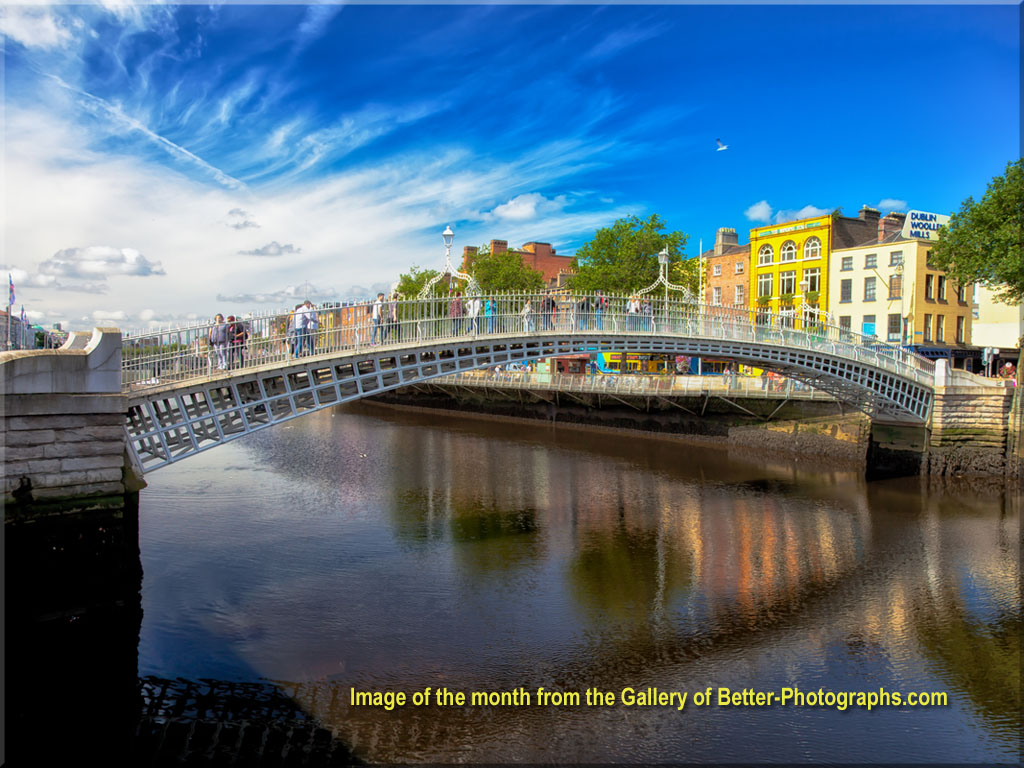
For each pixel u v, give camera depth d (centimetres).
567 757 895
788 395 3419
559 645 1223
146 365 1399
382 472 2920
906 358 2972
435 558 1703
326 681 1081
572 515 2184
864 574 1630
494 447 3666
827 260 4481
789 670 1143
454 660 1157
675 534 1967
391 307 1895
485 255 5100
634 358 5241
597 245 4219
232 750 912
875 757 902
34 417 1183
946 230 3097
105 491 1245
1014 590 1530
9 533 1158
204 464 3098
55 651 1178
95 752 928
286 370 1600
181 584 1482
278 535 1888
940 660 1185
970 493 2523
